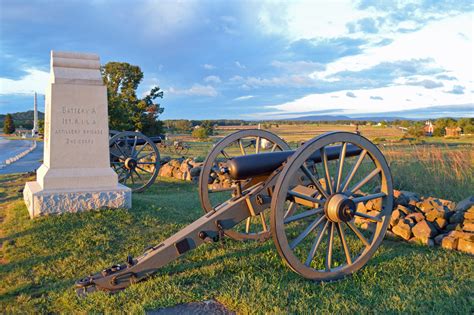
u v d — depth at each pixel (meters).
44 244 5.29
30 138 66.69
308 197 3.95
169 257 3.97
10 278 4.30
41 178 7.27
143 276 3.92
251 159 4.05
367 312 3.25
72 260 4.77
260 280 3.81
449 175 7.55
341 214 3.83
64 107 7.16
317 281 3.83
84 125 7.28
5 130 90.62
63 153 7.12
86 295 3.71
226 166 4.08
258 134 5.59
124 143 11.06
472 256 4.50
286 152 4.27
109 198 7.04
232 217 4.14
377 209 5.62
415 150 10.16
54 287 4.04
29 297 3.79
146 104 36.03
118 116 27.38
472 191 6.90
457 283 3.72
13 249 5.20
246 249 4.87
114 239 5.50
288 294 3.56
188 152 25.12
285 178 3.59
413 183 7.70
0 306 3.66
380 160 4.13
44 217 6.50
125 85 35.03
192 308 3.38
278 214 3.59
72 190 6.92
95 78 7.45
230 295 3.54
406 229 5.18
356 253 4.67
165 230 5.88
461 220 5.06
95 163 7.35
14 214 7.19
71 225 6.05
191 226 4.16
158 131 37.22
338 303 3.39
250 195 4.14
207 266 4.31
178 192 10.48
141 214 6.72
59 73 7.24
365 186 7.98
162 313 3.30
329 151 4.46
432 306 3.31
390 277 3.93
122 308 3.43
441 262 4.27
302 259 4.49
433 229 5.05
